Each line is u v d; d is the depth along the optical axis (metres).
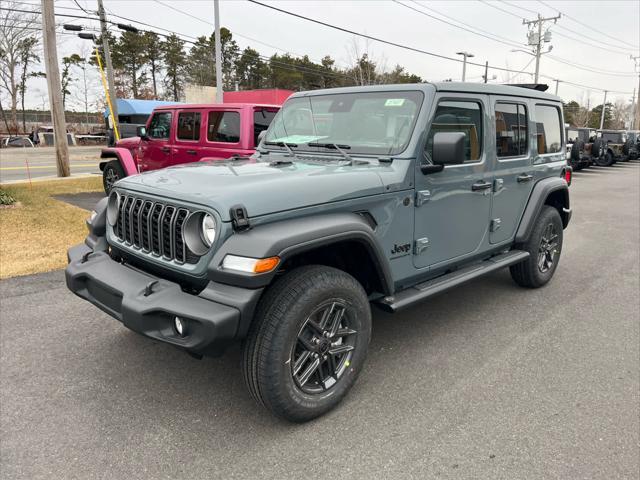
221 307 2.34
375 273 3.05
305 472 2.40
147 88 60.66
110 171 9.80
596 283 5.41
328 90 3.90
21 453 2.50
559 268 6.02
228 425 2.76
